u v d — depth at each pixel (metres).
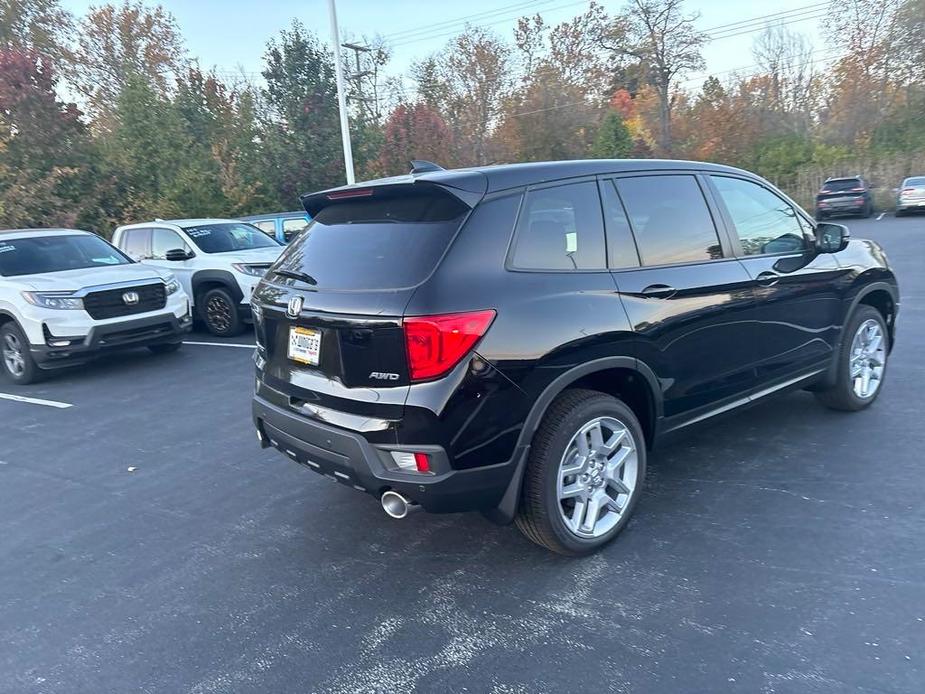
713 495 4.24
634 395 3.92
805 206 33.81
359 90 34.78
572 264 3.54
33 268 8.71
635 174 3.96
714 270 4.13
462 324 3.08
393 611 3.30
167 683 2.90
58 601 3.56
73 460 5.63
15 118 18.27
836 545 3.58
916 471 4.35
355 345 3.23
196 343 10.43
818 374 5.00
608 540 3.71
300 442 3.59
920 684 2.60
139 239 11.73
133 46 38.66
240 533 4.20
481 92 42.03
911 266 13.41
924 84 38.94
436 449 3.12
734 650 2.85
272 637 3.16
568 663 2.85
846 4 41.22
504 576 3.54
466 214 3.29
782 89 45.94
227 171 23.80
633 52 43.62
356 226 3.65
